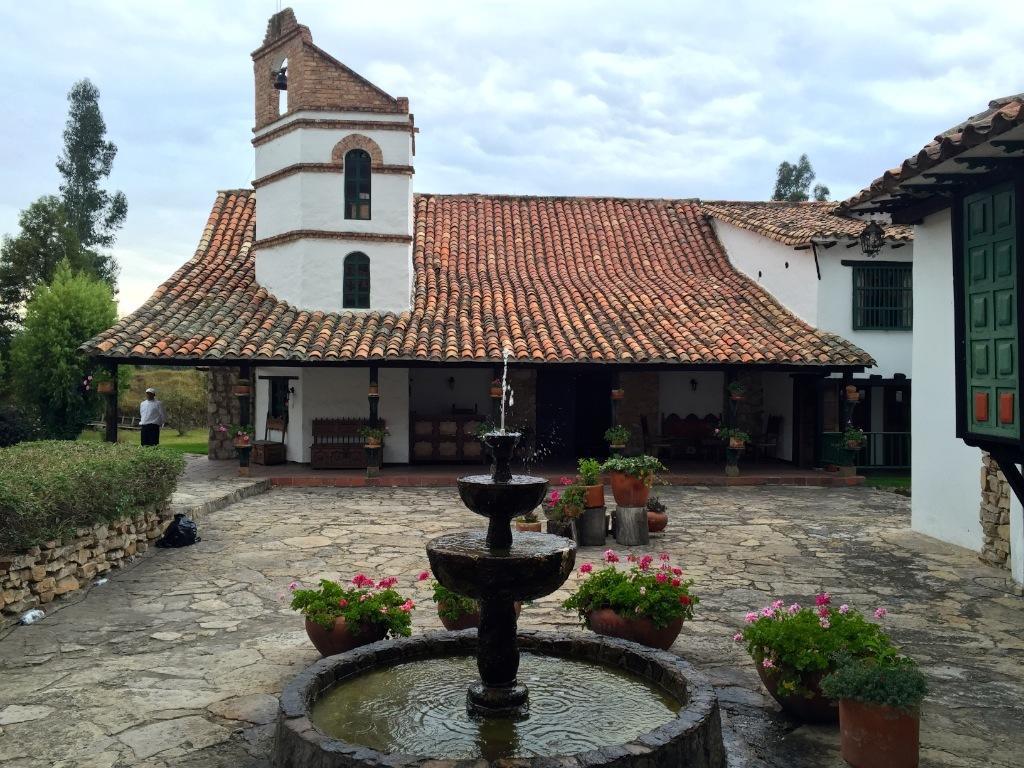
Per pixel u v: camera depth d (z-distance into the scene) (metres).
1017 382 6.04
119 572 9.10
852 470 16.94
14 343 29.80
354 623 6.00
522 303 18.33
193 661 6.24
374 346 16.09
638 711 4.88
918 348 11.57
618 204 23.25
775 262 18.91
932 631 7.10
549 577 4.66
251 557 9.91
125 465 9.29
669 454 20.39
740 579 8.95
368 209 17.98
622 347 16.33
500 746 4.43
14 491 7.09
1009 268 6.19
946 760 4.61
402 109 17.86
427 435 18.61
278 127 18.20
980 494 10.13
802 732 4.96
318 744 3.98
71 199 44.19
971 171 6.67
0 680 5.80
